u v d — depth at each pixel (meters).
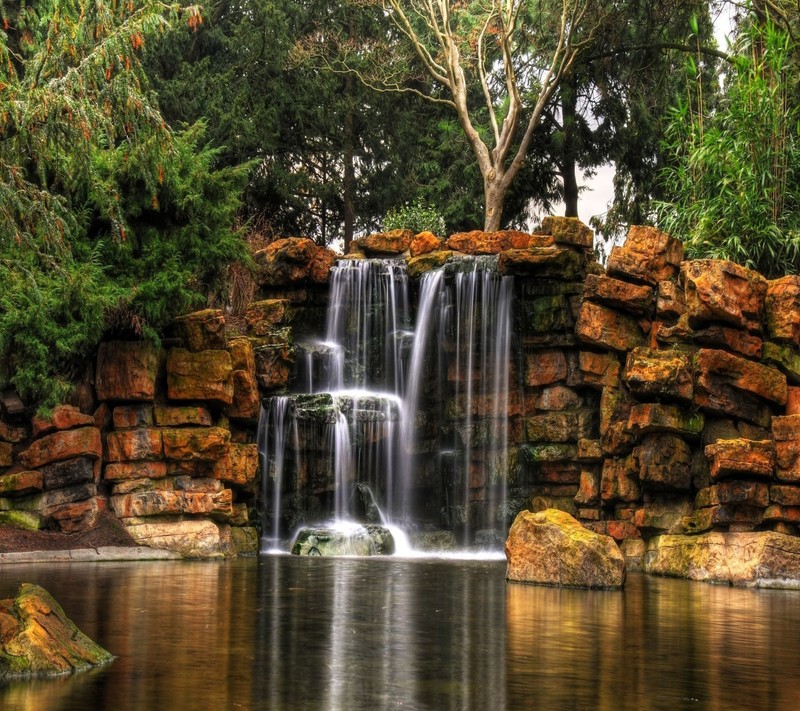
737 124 26.38
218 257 23.00
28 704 7.32
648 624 11.98
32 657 8.48
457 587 15.53
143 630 10.64
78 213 21.20
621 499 22.02
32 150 13.10
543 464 24.42
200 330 22.25
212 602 13.05
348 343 27.67
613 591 15.87
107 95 13.17
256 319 26.86
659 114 41.38
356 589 15.00
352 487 24.97
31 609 8.93
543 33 40.28
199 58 44.03
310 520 24.55
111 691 7.77
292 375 26.23
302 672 8.60
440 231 37.84
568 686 8.28
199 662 8.95
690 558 19.00
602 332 23.34
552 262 24.72
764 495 18.94
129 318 21.50
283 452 24.47
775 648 10.39
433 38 46.69
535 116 37.44
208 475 21.64
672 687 8.33
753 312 21.31
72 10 13.20
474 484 25.44
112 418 21.48
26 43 15.05
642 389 20.94
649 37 37.78
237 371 23.22
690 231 27.23
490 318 25.72
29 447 20.70
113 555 19.70
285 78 42.56
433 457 26.25
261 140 40.25
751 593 16.14
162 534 20.56
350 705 7.45
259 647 9.74
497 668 8.97
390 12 40.59
